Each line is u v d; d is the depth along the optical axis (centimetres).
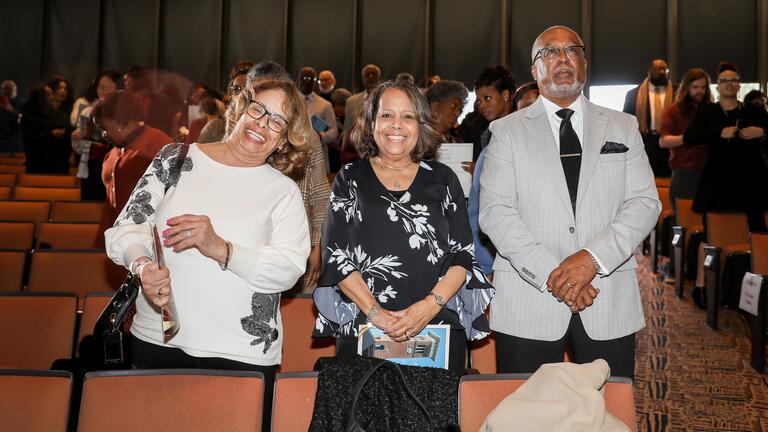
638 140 286
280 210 238
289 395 212
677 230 675
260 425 210
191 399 209
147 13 1330
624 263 277
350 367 213
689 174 716
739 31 1113
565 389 195
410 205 261
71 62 1351
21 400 205
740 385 430
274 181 239
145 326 230
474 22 1227
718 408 392
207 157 237
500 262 286
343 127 899
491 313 286
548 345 275
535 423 190
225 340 227
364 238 258
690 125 645
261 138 232
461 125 425
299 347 325
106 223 399
